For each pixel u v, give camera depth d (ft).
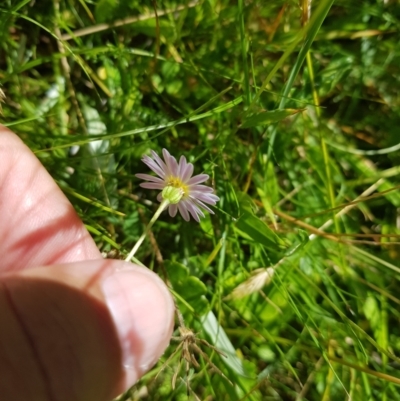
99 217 0.31
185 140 0.32
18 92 0.31
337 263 0.30
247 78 0.26
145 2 0.31
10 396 0.19
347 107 0.33
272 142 0.29
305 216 0.29
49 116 0.31
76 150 0.31
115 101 0.31
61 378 0.20
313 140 0.31
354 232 0.31
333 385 0.29
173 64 0.31
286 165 0.31
